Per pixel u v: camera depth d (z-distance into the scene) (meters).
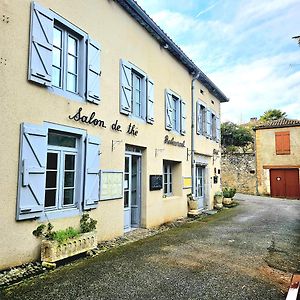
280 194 19.70
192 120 11.16
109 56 6.53
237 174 21.25
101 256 5.21
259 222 9.30
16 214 4.25
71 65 5.64
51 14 4.93
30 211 4.39
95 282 3.97
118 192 6.57
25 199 4.34
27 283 3.89
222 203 13.93
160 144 8.70
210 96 13.51
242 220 9.71
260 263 4.96
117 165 6.61
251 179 20.73
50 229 4.68
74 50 5.74
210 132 13.24
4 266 4.10
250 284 4.00
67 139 5.37
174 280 4.10
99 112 6.09
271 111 36.16
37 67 4.59
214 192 13.41
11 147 4.23
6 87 4.20
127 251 5.57
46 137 4.72
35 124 4.59
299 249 5.93
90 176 5.66
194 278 4.19
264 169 20.36
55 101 4.98
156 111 8.59
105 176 6.15
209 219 9.95
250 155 20.94
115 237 6.48
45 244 4.46
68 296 3.52
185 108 10.62
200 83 12.24
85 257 5.12
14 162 4.26
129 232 7.24
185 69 10.83
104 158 6.20
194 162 11.16
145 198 7.84
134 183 7.96
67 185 5.36
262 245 6.22
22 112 4.41
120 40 6.96
